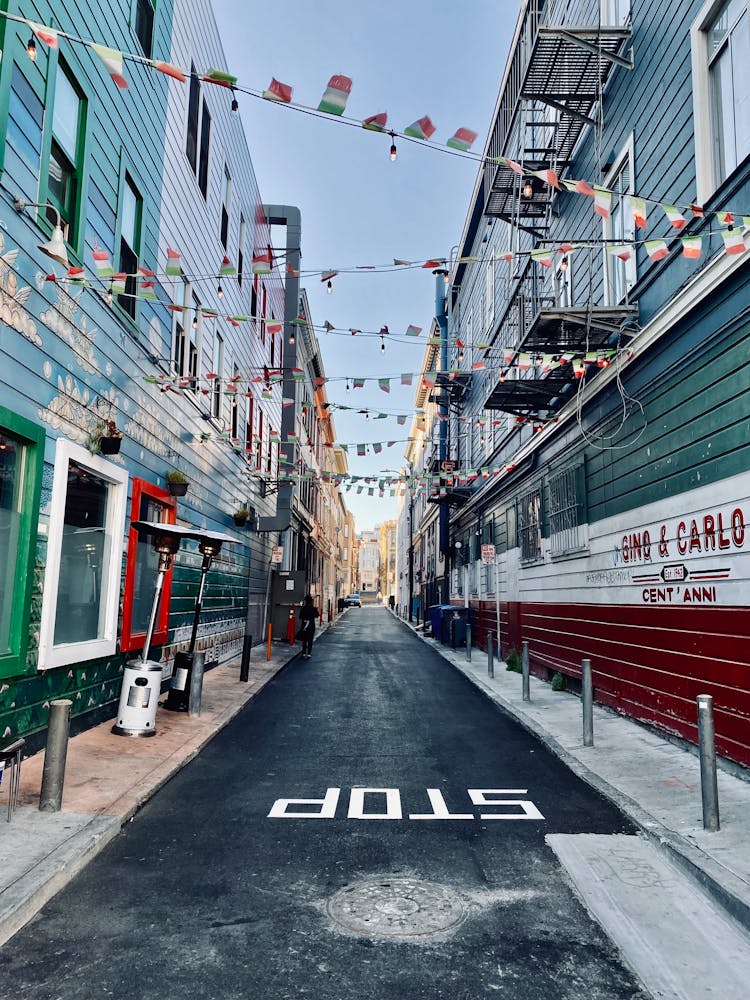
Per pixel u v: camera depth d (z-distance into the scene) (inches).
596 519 461.7
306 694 526.3
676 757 317.1
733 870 183.0
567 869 195.2
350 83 201.9
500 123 668.7
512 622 714.8
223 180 669.3
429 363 1363.2
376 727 397.7
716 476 304.2
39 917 164.2
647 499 378.0
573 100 457.7
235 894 177.5
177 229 508.4
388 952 149.8
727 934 159.5
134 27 414.3
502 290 767.7
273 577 1011.3
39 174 290.0
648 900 176.1
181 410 519.8
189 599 543.2
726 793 260.1
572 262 514.3
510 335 689.0
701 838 209.2
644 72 386.3
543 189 568.4
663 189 362.0
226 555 701.9
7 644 271.0
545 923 164.2
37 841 198.8
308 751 337.4
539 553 606.9
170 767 290.2
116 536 382.0
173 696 422.0
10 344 266.4
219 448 652.1
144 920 163.2
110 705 379.9
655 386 369.1
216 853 205.5
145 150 435.2
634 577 395.2
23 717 283.0
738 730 283.6
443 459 1094.4
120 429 391.5
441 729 393.7
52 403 304.3
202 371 581.9
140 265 410.9
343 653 879.1
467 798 262.4
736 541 286.4
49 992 133.7
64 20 312.3
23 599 276.1
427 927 161.0
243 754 330.0
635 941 155.3
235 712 431.5
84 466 342.6
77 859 190.9
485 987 137.3
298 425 1111.0
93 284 345.4
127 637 398.9
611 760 314.3
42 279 292.8
